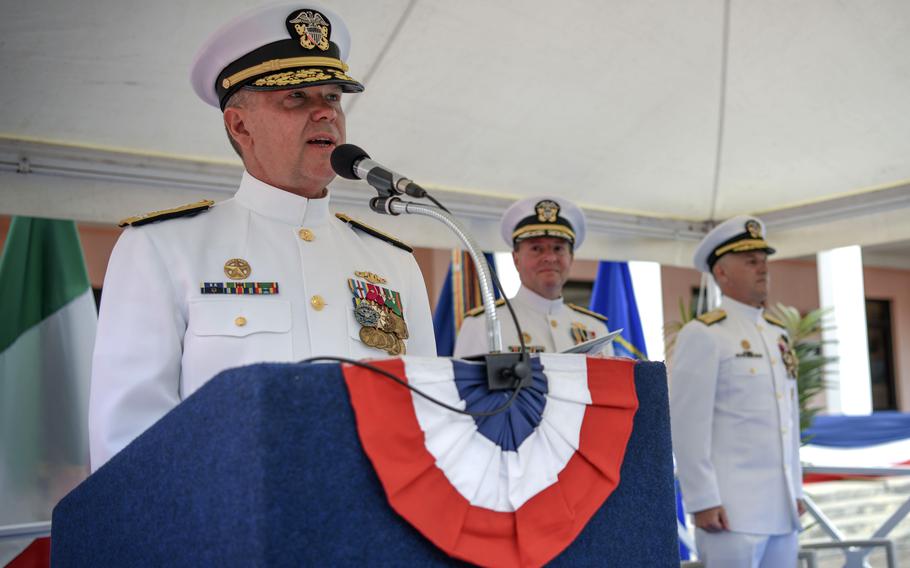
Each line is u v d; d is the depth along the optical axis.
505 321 3.11
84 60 2.21
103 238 6.10
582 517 0.95
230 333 1.28
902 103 3.01
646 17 2.66
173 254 1.32
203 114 2.48
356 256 1.50
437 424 0.87
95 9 2.09
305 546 0.77
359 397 0.82
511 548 0.90
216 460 0.81
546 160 3.18
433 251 7.31
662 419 1.07
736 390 3.05
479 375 0.92
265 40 1.43
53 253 2.99
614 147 3.20
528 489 0.92
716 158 3.35
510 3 2.47
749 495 2.96
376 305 1.43
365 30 2.43
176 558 0.86
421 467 0.85
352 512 0.80
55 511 1.16
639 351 4.25
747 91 3.02
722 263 3.38
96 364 1.24
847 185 3.46
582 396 0.98
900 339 12.63
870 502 7.93
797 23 2.76
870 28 2.75
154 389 1.22
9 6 2.01
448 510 0.86
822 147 3.26
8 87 2.22
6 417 2.79
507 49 2.63
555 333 3.19
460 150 2.99
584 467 0.97
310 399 0.79
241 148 1.49
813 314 5.14
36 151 2.43
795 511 3.00
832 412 8.47
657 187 3.50
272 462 0.76
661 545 1.04
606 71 2.82
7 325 2.84
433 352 1.57
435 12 2.44
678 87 2.97
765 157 3.34
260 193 1.45
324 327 1.35
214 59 1.47
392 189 1.10
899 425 6.69
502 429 0.92
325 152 1.42
